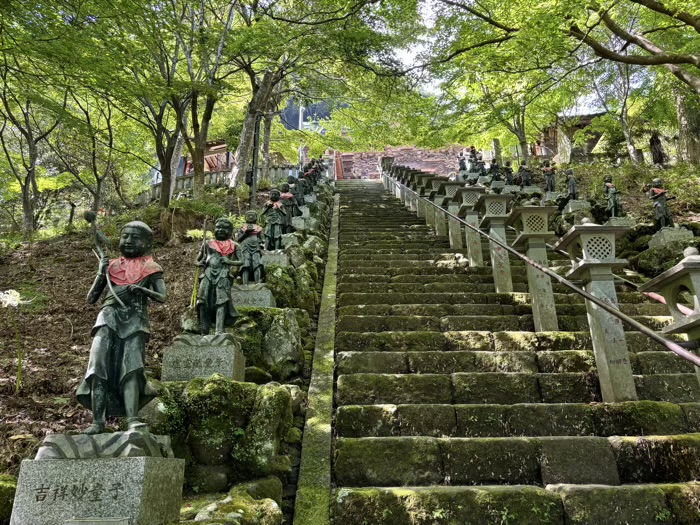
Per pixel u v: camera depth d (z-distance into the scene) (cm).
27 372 473
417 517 316
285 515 335
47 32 742
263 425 362
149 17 896
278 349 509
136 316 309
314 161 1647
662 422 402
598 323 460
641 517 313
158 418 349
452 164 3047
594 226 472
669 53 941
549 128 2562
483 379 460
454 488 331
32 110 1359
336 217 1274
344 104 1864
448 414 412
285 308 579
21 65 908
